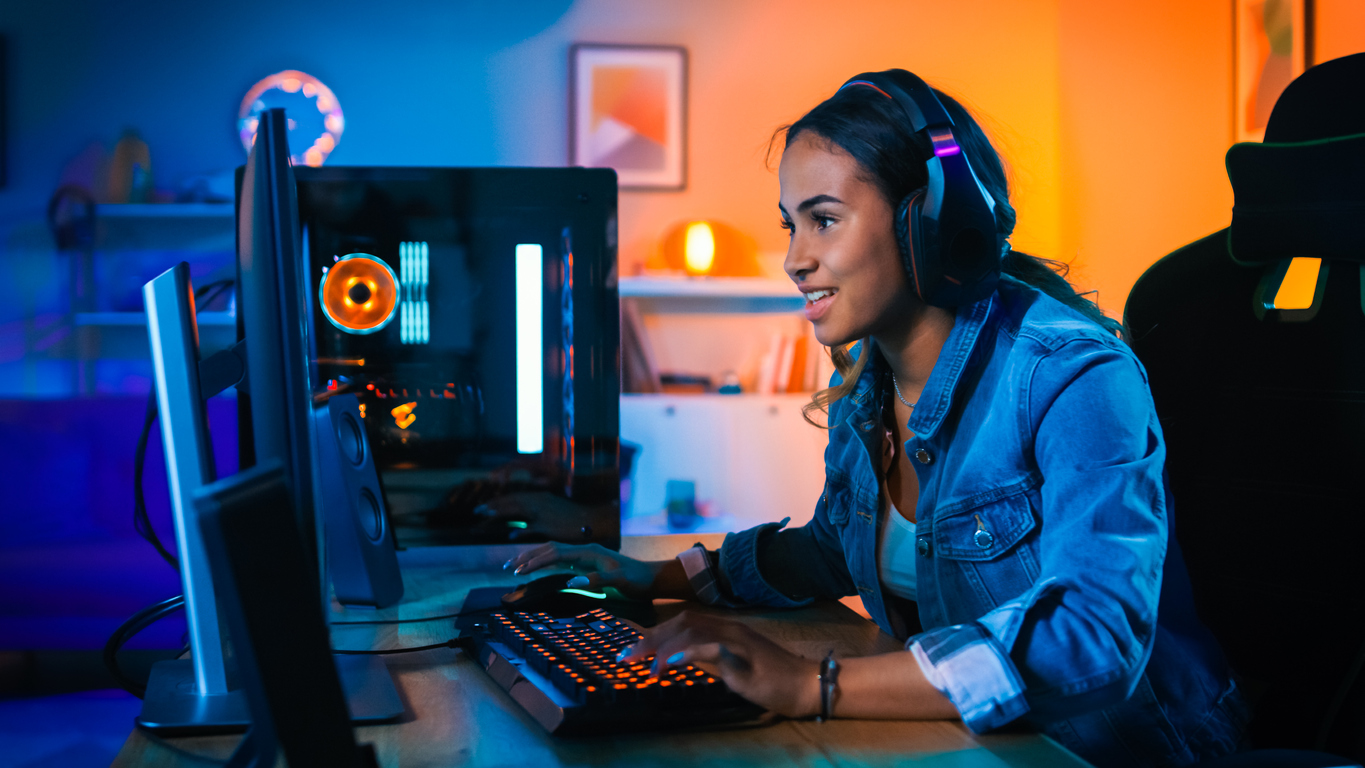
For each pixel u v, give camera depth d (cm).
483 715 73
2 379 388
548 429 130
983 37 420
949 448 89
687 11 407
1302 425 104
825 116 85
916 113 82
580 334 128
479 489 129
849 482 106
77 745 223
